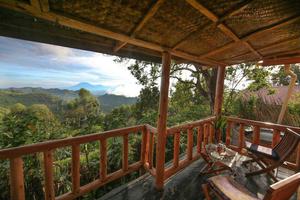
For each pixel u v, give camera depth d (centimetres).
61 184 238
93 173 277
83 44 184
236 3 108
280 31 157
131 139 351
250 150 254
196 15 123
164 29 145
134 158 333
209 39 173
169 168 256
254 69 634
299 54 242
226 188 161
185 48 204
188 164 291
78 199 249
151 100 673
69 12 112
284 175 262
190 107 707
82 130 339
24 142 223
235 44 187
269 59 273
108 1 102
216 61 290
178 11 117
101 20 125
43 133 252
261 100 606
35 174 213
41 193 219
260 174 258
